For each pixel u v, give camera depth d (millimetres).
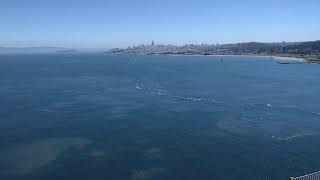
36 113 84312
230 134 66000
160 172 48562
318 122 75188
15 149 57812
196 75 186375
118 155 55031
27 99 103938
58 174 48031
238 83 148750
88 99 103375
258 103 97938
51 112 85312
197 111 86188
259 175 47250
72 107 91375
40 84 142750
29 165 51094
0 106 92938
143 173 48250
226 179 46156
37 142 61500
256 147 58469
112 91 120438
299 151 56406
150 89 125250
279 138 63281
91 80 158125
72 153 56000
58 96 109562
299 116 81062
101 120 77000
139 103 96562
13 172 48656
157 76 178625
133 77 171875
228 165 50750
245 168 49656
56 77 173375
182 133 66688
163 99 103125
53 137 64500
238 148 58031
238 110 87625
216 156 54312
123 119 77812
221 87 134250
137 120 76750
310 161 52125
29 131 68438
